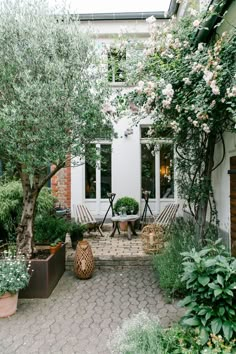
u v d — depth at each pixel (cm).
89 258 504
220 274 271
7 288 362
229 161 538
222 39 373
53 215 700
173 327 297
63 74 422
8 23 420
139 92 433
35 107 395
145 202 865
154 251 586
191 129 525
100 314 374
